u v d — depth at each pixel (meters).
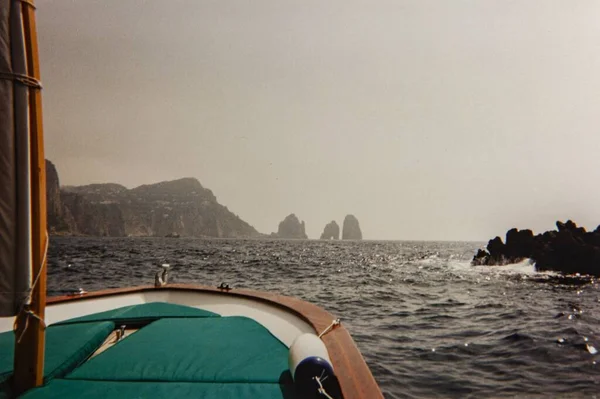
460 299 18.69
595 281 27.77
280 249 88.25
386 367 7.78
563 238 34.81
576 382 7.01
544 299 18.91
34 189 2.08
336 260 52.12
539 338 10.19
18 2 2.03
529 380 7.08
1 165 1.97
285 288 22.59
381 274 32.22
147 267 35.31
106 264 37.44
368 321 12.95
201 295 4.86
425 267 40.53
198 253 63.19
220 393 2.15
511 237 40.72
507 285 25.03
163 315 3.87
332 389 2.13
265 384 2.29
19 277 2.02
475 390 6.61
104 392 2.13
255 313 4.23
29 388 2.18
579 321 13.05
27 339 2.19
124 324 3.79
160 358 2.65
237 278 28.00
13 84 2.00
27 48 2.07
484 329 11.63
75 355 2.66
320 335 2.96
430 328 11.79
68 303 4.38
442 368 7.73
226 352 2.79
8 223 1.99
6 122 1.98
